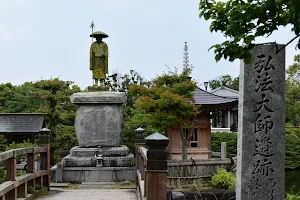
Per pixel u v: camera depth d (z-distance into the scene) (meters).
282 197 5.66
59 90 19.55
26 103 29.95
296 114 31.80
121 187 10.76
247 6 3.34
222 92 41.03
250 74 5.75
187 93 13.50
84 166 11.68
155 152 4.91
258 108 5.73
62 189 10.39
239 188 5.76
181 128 14.02
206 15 3.79
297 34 2.91
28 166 8.49
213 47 3.38
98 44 12.89
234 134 22.73
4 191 6.26
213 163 12.30
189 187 11.63
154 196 4.85
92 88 12.80
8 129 17.84
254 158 5.70
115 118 12.35
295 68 37.88
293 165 22.42
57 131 17.73
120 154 12.05
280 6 3.18
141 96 13.74
